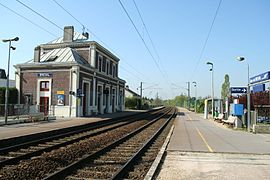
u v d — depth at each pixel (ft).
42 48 163.32
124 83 222.69
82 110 135.95
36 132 62.54
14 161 35.94
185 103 447.83
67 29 165.27
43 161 36.29
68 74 131.75
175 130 80.43
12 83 200.13
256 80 77.92
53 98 133.18
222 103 135.23
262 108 98.32
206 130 81.20
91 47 154.61
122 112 197.06
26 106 117.50
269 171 32.78
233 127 89.25
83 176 30.42
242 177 30.04
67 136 66.28
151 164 37.47
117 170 33.30
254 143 54.80
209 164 36.27
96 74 155.33
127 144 55.21
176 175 30.66
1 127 74.95
